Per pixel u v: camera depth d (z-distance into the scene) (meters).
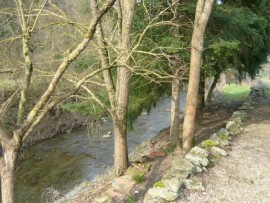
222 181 6.96
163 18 9.16
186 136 8.81
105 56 7.61
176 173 7.00
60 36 8.61
